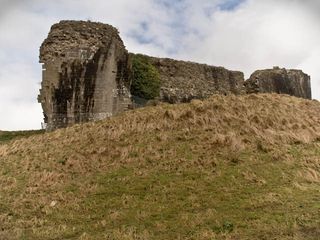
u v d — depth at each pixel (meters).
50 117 27.17
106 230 15.21
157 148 21.80
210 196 17.23
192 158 20.61
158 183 18.61
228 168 19.62
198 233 14.40
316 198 16.52
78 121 27.20
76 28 28.00
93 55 27.88
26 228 15.45
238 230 14.38
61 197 17.77
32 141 24.25
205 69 36.88
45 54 27.84
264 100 28.22
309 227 14.18
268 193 17.11
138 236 14.56
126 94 29.30
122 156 21.20
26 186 18.70
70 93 27.31
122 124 24.69
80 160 20.97
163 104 28.58
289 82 40.66
